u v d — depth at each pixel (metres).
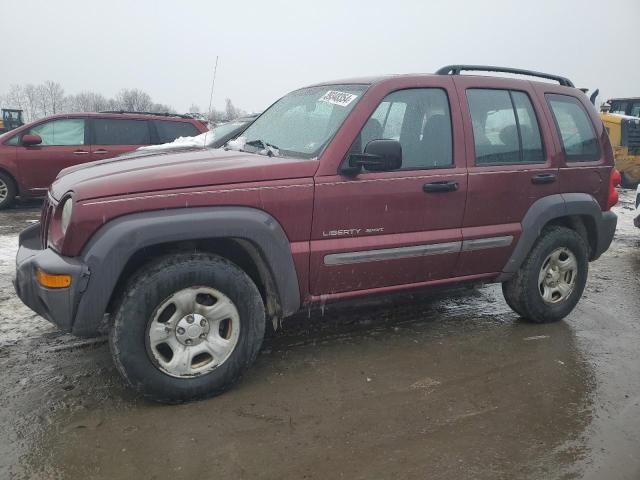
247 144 3.94
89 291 2.77
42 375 3.36
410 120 3.65
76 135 9.71
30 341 3.84
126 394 3.15
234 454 2.63
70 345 3.78
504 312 4.73
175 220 2.87
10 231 7.57
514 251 4.07
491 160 3.90
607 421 3.01
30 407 2.99
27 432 2.77
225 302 3.09
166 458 2.59
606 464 2.62
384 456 2.64
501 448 2.73
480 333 4.23
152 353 2.93
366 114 3.44
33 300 2.96
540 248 4.21
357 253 3.41
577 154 4.40
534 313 4.34
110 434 2.76
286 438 2.77
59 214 3.04
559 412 3.09
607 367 3.69
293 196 3.18
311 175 3.24
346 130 3.37
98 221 2.79
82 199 2.79
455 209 3.73
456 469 2.56
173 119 10.44
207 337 3.09
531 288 4.26
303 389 3.27
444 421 2.96
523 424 2.95
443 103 3.79
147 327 2.90
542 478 2.51
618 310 4.88
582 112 4.54
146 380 2.92
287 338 4.04
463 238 3.78
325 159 3.30
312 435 2.80
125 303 2.85
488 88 4.00
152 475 2.46
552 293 4.40
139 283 2.87
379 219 3.45
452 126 3.77
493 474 2.53
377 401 3.15
